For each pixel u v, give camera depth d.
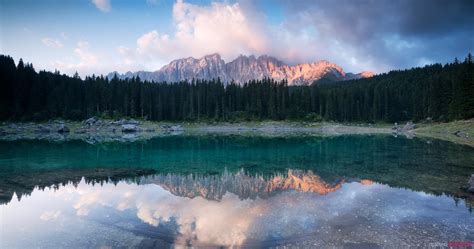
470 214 14.70
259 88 144.12
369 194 18.75
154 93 134.75
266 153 43.25
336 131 110.44
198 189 20.95
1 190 21.05
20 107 106.81
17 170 29.14
